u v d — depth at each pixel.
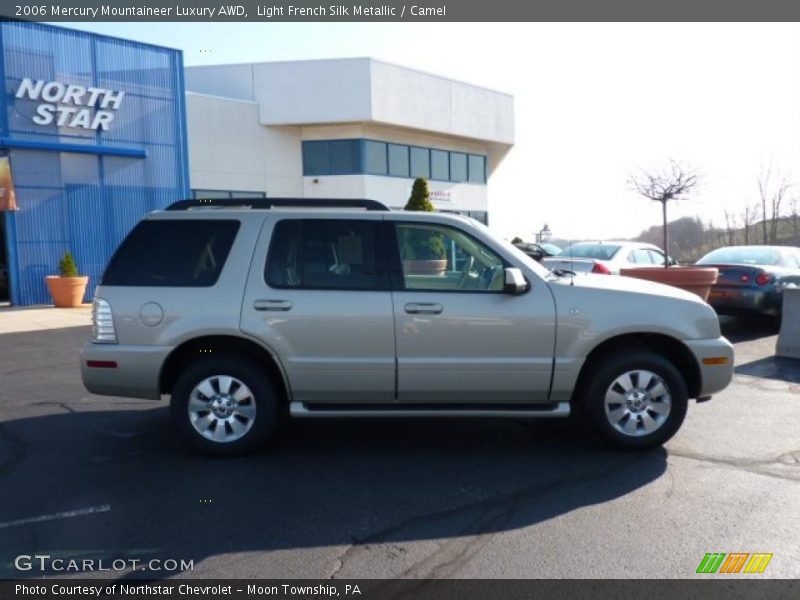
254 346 5.35
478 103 32.19
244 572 3.59
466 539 3.96
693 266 11.75
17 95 16.78
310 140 28.19
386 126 28.78
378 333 5.22
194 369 5.29
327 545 3.89
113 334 5.26
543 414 5.30
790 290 9.25
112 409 6.95
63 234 17.91
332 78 26.83
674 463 5.19
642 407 5.39
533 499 4.54
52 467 5.19
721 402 6.93
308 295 5.24
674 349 5.58
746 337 11.07
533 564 3.65
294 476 5.00
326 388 5.30
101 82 18.36
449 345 5.24
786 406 6.77
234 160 26.03
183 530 4.09
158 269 5.34
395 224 5.43
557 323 5.24
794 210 27.95
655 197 15.29
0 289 18.39
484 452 5.53
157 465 5.23
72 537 4.00
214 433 5.33
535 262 5.61
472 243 5.43
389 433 6.08
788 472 4.97
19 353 10.52
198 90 27.36
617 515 4.27
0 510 4.39
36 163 17.33
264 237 5.37
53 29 17.44
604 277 5.89
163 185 19.72
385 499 4.56
